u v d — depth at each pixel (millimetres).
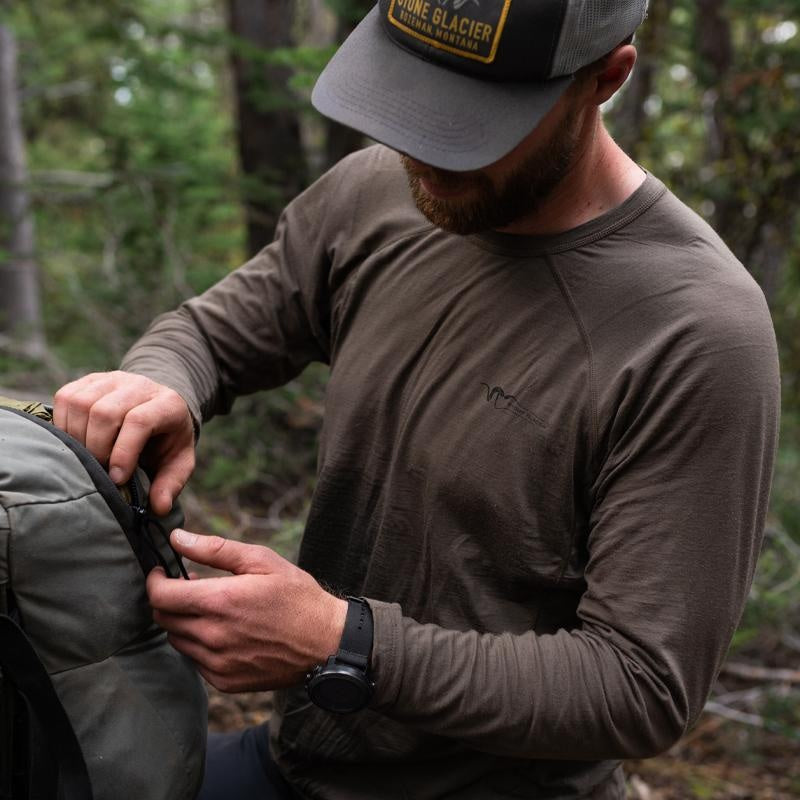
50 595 883
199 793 1276
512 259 1058
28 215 5121
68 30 6539
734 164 3805
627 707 932
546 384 1013
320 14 5234
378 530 1142
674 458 941
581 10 894
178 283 3941
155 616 945
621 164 1053
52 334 5441
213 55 4523
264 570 937
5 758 865
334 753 1165
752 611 2775
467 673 950
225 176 3955
